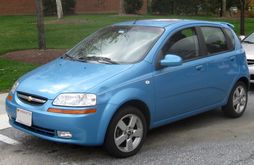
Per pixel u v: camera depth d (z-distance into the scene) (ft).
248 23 82.99
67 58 21.83
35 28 66.39
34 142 20.83
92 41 22.70
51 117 17.51
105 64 19.94
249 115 26.12
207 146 20.51
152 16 90.94
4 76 35.58
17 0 104.37
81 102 17.51
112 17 85.15
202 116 25.64
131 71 19.15
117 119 18.29
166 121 20.98
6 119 24.67
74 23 72.69
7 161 18.53
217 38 24.18
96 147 20.10
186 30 22.30
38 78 19.33
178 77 20.95
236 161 18.67
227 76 24.13
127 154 18.89
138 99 19.02
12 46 51.37
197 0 106.01
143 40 21.06
